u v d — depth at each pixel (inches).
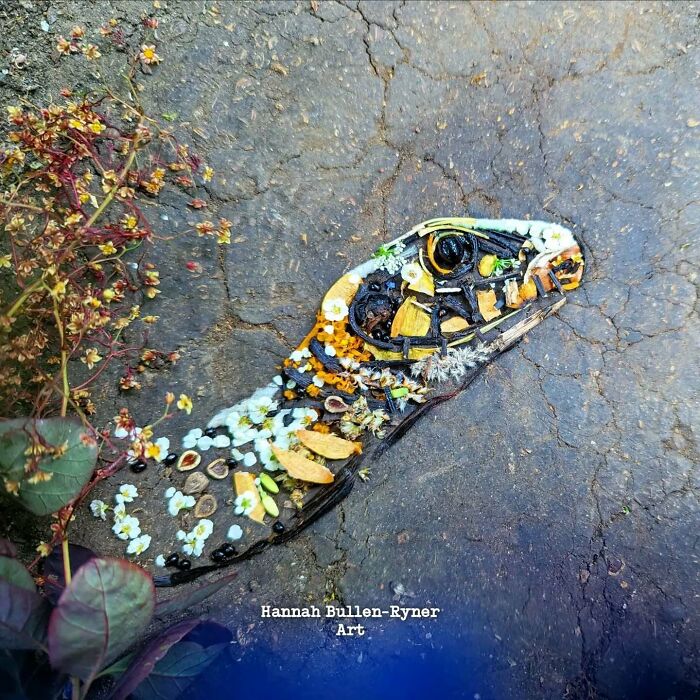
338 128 12.1
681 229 12.0
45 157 10.6
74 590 8.3
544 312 11.9
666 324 11.8
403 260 12.0
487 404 11.6
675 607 10.9
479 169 12.2
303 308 11.8
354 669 10.5
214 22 11.9
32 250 10.4
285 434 11.3
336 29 12.2
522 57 12.5
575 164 12.3
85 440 9.3
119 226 10.9
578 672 10.6
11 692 8.9
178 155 11.6
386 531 11.1
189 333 11.5
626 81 12.4
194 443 11.3
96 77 11.5
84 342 11.0
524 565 11.0
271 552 10.9
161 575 10.7
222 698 10.2
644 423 11.5
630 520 11.2
